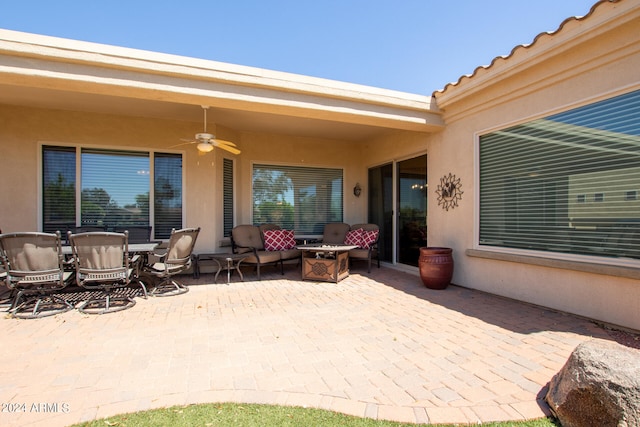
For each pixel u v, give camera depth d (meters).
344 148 8.01
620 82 3.16
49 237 3.72
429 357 2.65
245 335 3.13
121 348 2.83
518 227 4.22
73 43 3.53
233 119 6.13
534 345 2.87
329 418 1.88
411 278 5.84
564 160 3.69
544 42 3.56
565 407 1.82
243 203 7.12
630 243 3.12
